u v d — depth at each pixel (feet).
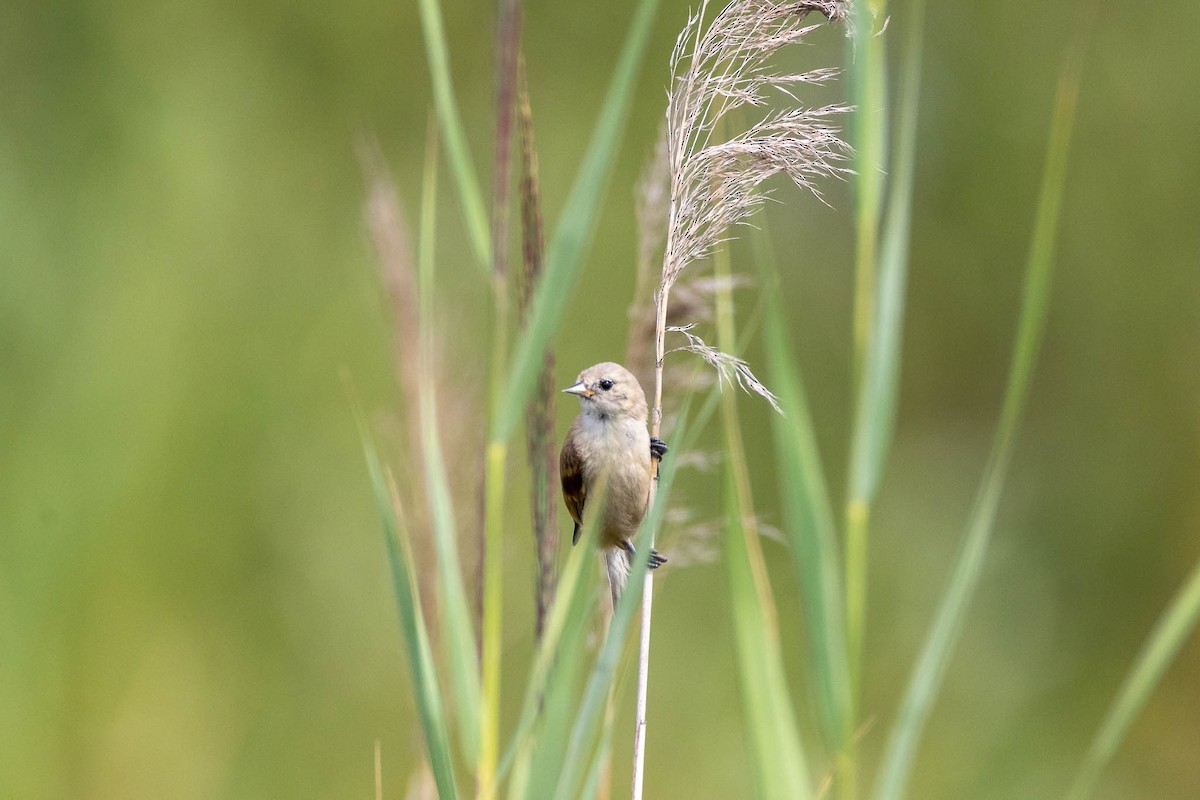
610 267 50.08
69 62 49.29
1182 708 48.91
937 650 16.47
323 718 41.11
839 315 54.44
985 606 51.16
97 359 42.63
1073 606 51.83
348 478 43.91
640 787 15.85
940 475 54.13
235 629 41.37
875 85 16.22
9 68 48.60
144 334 43.70
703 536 17.83
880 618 50.47
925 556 52.06
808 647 16.52
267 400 44.65
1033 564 52.49
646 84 52.80
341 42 52.44
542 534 15.02
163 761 37.68
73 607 38.22
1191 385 53.01
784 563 48.96
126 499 40.45
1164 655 16.28
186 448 42.55
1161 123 53.83
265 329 45.93
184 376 43.70
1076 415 54.60
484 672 14.51
